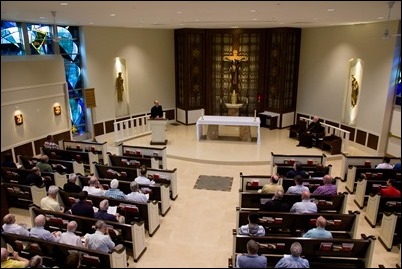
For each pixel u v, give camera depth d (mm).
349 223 5734
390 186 6781
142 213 6277
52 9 6309
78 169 8539
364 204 7637
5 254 4430
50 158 9305
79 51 11750
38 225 5113
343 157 8836
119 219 5984
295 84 13859
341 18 8445
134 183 6426
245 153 10781
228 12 6766
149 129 13344
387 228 6020
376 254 5898
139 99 13750
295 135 12516
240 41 13711
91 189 6645
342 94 11922
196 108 14469
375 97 10578
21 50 9953
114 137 13000
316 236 4984
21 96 9547
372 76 10633
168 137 12695
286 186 7168
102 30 11953
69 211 6070
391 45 9805
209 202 7828
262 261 4324
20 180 7809
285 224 5688
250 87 14336
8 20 9094
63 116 11164
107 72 12422
